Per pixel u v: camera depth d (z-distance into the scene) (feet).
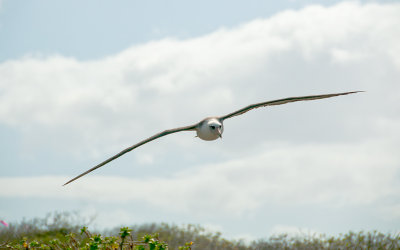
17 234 54.80
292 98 37.99
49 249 37.93
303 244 57.47
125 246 34.94
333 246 55.26
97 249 32.55
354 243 55.57
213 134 37.73
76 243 37.14
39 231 55.11
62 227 55.98
